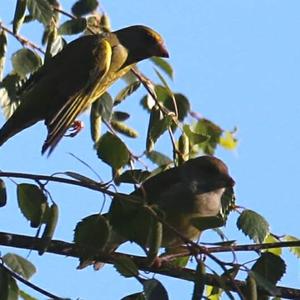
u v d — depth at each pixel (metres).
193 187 12.02
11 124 11.48
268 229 9.21
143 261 9.10
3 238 8.68
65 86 11.91
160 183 11.95
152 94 10.95
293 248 9.61
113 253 9.12
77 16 10.97
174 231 8.02
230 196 10.80
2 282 7.97
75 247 8.60
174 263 10.20
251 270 8.14
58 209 8.25
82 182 8.02
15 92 10.67
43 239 8.22
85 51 12.37
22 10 10.26
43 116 11.75
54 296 7.87
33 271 8.21
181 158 10.67
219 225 8.45
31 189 8.17
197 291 7.86
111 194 7.96
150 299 7.51
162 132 10.23
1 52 10.43
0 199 8.28
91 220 8.07
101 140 8.16
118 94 11.50
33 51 10.51
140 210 7.96
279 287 8.99
